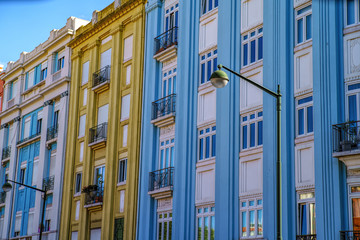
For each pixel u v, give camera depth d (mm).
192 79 30344
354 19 23062
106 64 38594
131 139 33656
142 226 31281
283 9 25422
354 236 20969
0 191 50750
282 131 24203
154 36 33781
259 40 26812
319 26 23672
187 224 28484
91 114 38562
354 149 21500
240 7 28156
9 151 51031
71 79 42656
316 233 22031
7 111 51719
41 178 43594
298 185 23266
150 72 33469
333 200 21781
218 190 26938
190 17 31422
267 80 25469
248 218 25266
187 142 29578
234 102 27219
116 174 34719
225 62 28125
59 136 42469
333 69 22859
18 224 46406
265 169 24672
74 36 43531
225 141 27078
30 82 49562
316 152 22641
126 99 35406
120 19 37406
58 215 40344
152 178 31266
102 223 34719
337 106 22422
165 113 31594
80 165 39375
